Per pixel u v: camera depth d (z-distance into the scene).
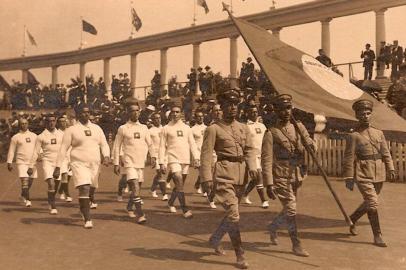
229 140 5.95
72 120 13.16
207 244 7.00
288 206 6.26
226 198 5.79
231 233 5.71
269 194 6.17
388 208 9.83
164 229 8.20
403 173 14.49
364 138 6.91
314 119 16.86
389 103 17.77
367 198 6.79
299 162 6.42
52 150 10.53
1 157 27.47
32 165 10.84
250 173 6.01
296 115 17.00
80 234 7.83
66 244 7.08
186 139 10.23
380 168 6.89
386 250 6.44
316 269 5.54
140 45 38.91
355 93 8.07
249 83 22.62
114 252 6.54
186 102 25.64
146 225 8.59
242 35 7.36
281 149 6.32
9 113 31.91
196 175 18.27
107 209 10.62
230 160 5.93
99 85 31.56
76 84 32.03
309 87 7.47
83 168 8.52
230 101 6.01
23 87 33.34
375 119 7.88
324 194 12.06
